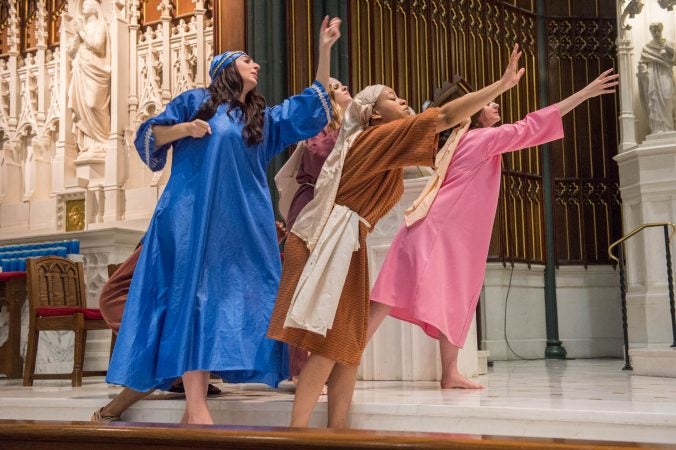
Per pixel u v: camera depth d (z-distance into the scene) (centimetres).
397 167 323
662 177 834
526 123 404
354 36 803
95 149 872
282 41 762
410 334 509
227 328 333
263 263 350
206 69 827
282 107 376
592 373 637
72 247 717
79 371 550
